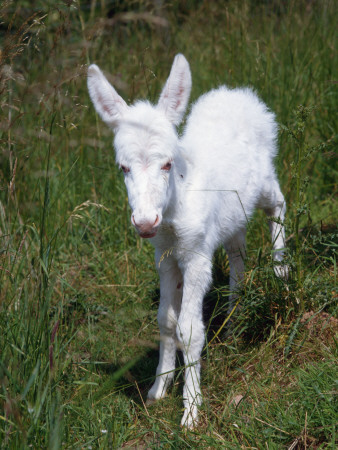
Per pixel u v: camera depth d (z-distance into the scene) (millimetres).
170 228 3605
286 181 5645
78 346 4090
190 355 3648
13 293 3537
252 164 4320
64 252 5434
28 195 5434
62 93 4844
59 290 4812
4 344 3193
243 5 6910
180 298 3977
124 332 4430
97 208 5633
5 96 4398
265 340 4012
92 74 3492
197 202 3646
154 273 5121
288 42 6492
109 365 4082
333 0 6996
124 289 4941
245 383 3576
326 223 5391
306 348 3727
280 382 3551
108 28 6926
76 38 6309
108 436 3092
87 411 3398
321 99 6383
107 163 6109
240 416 3279
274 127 4789
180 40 7715
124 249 5453
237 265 4594
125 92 6133
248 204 4289
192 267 3711
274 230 4707
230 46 6863
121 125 3320
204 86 6895
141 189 3111
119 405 3555
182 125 4746
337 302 3973
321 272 4520
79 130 6043
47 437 2881
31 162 5434
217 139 4117
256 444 3049
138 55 6789
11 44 3773
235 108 4441
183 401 3633
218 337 4230
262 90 5855
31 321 3299
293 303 3949
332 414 3023
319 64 6691
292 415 3158
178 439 3133
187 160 3717
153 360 4195
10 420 2916
